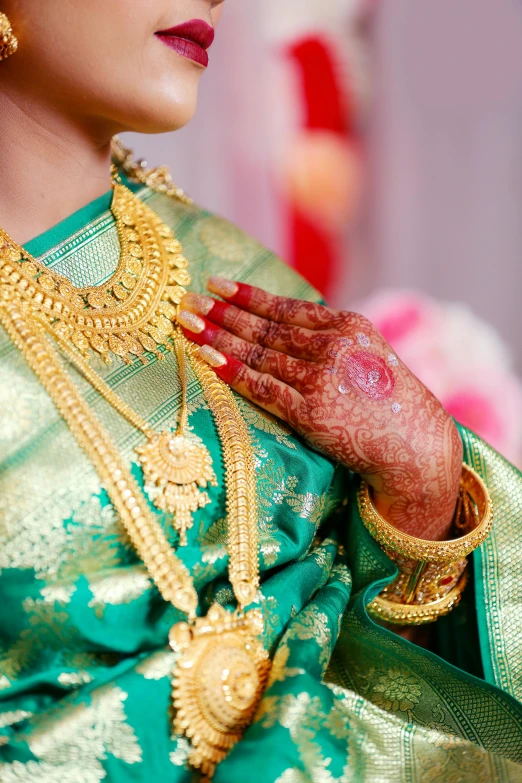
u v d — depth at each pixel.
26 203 0.76
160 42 0.71
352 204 2.47
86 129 0.76
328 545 0.84
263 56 2.30
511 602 0.86
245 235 0.98
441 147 2.49
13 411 0.66
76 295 0.75
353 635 0.81
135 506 0.66
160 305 0.81
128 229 0.83
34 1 0.67
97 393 0.70
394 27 2.39
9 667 0.65
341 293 2.53
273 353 0.80
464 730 0.77
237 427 0.75
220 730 0.64
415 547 0.80
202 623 0.65
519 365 2.57
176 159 2.24
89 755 0.60
